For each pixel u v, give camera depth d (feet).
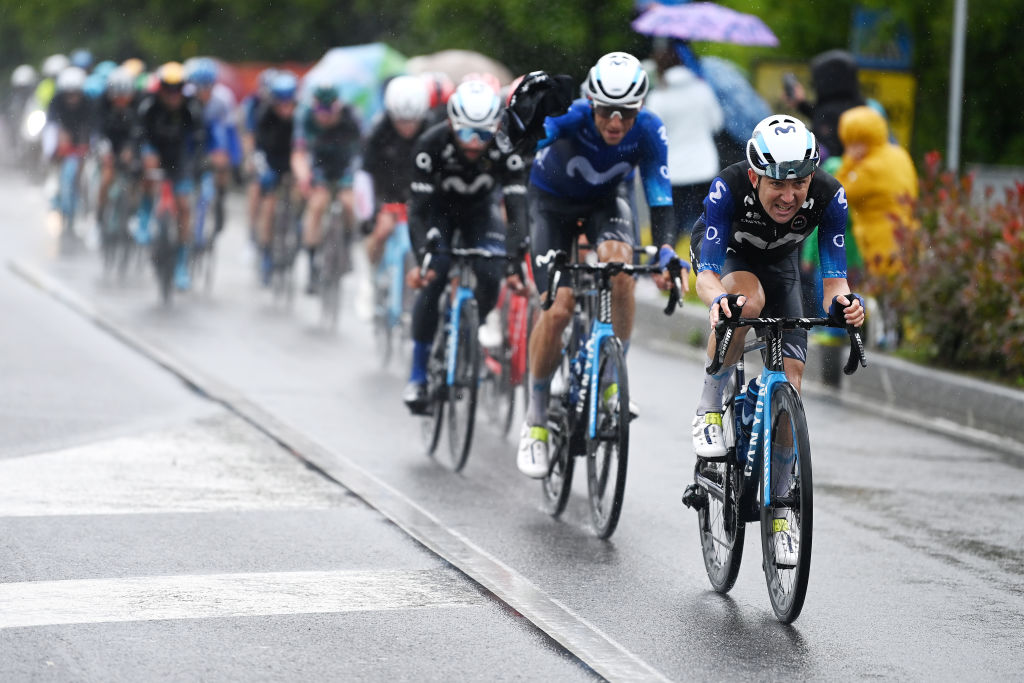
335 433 101.50
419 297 95.14
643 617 65.21
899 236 124.67
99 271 184.44
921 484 91.61
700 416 68.39
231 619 62.54
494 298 95.14
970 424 109.70
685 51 165.99
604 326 78.02
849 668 59.31
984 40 186.70
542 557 74.23
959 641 63.10
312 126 152.05
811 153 62.23
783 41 184.03
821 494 88.79
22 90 335.26
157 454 92.53
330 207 153.07
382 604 65.21
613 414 76.48
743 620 65.21
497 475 92.22
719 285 64.18
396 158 124.06
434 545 74.64
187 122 163.32
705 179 164.14
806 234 65.98
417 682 55.98
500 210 98.43
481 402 112.98
